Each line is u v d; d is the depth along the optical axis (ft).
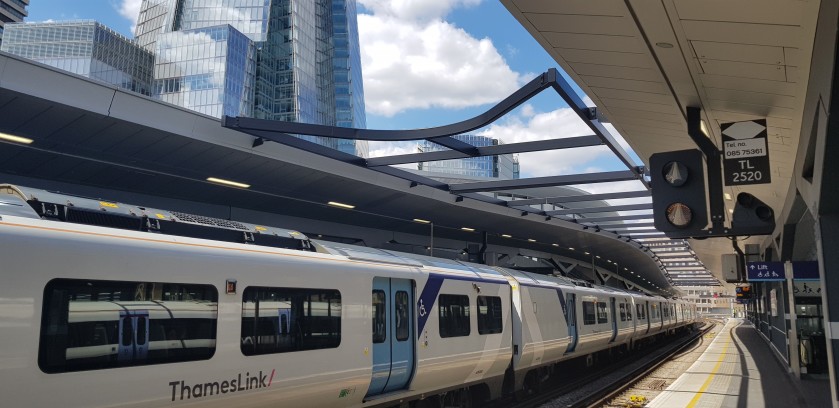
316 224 108.37
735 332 168.55
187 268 20.04
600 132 50.90
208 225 23.62
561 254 188.44
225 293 21.13
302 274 24.53
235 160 70.74
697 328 241.76
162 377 18.79
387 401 29.76
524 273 49.75
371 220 111.86
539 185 80.84
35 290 16.07
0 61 47.88
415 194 95.45
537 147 61.26
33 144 58.54
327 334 25.35
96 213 20.39
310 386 24.29
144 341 18.42
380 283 29.78
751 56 23.84
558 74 41.91
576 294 58.29
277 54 369.71
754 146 28.73
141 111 58.08
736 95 28.58
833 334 24.59
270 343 22.57
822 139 20.71
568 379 62.18
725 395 45.01
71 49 317.01
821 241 24.93
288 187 82.69
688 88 28.81
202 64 329.11
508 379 42.98
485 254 139.85
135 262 18.57
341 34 413.59
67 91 52.49
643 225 136.56
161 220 22.18
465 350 35.96
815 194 25.16
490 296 40.06
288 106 360.48
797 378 54.29
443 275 34.94
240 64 335.88
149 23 380.17
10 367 15.29
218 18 360.28
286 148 72.90
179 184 76.64
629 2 21.21
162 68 336.08
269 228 26.17
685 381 53.83
